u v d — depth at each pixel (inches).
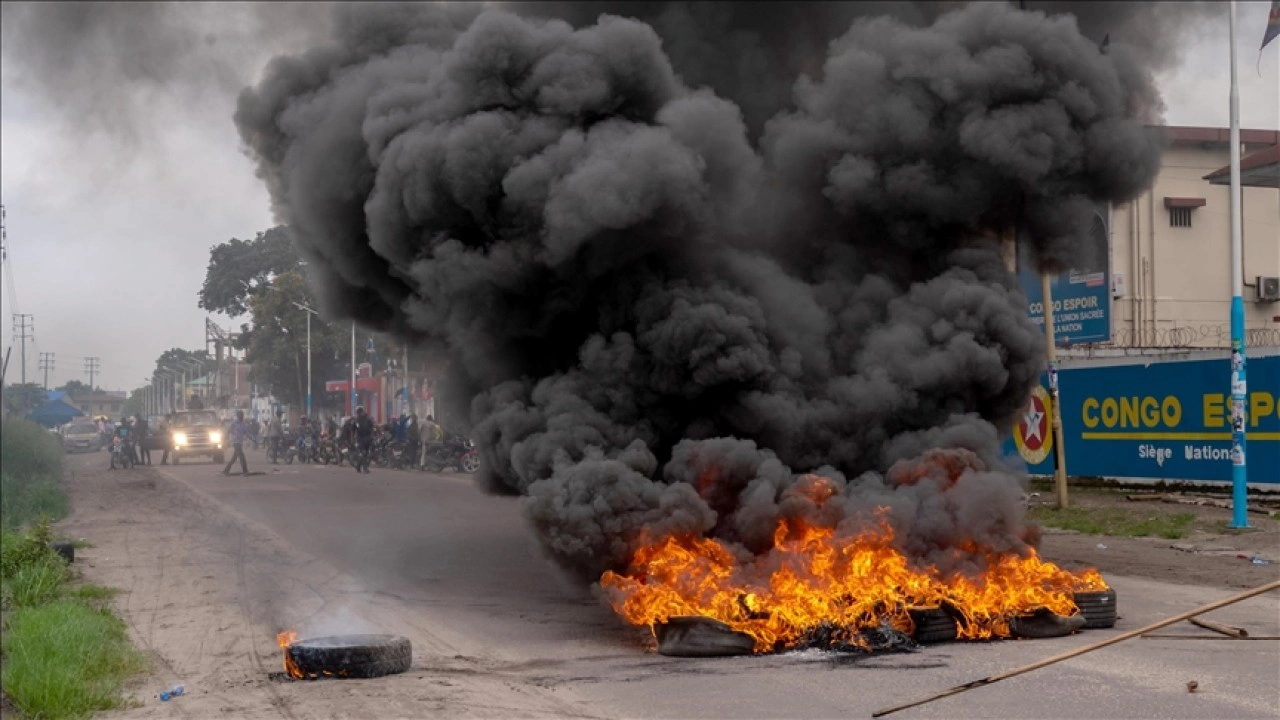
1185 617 296.8
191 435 1905.8
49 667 338.6
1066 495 801.6
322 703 308.8
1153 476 863.7
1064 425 951.6
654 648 380.8
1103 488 903.7
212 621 442.9
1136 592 473.7
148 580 550.6
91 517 887.1
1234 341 658.8
